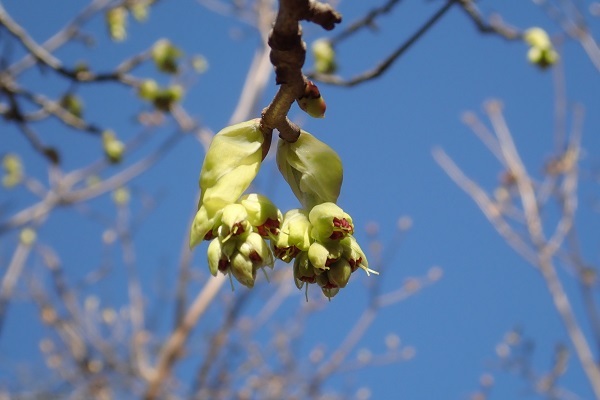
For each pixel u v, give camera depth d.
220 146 2.64
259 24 9.36
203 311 9.14
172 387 9.36
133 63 6.75
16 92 6.49
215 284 9.25
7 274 8.42
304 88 2.45
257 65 9.02
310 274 2.50
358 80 4.75
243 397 9.65
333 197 2.70
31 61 6.69
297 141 2.71
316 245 2.46
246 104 8.67
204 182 2.63
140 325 9.75
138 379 9.48
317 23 2.24
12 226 7.61
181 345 9.08
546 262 8.40
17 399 9.55
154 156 8.16
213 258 2.46
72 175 8.00
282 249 2.52
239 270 2.44
